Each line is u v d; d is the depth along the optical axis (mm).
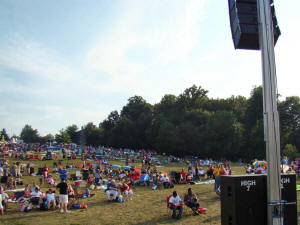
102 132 122250
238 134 72812
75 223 12133
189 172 26422
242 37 5637
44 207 14695
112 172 29000
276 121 5340
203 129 79312
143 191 20672
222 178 5367
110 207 15305
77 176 26469
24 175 30594
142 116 104125
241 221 5066
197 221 12172
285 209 5457
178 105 96438
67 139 133500
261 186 5383
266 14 5504
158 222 12141
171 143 80938
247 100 94438
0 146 61000
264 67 5434
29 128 181875
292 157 56594
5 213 14062
